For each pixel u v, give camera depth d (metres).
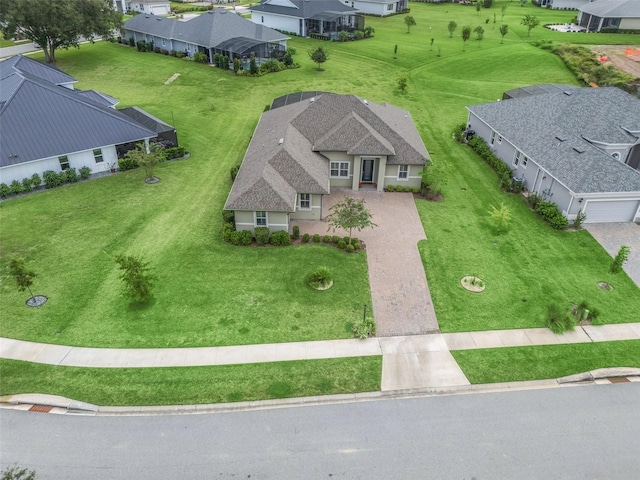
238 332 22.42
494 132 40.50
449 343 22.17
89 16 65.88
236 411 18.70
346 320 23.34
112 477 16.22
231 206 27.92
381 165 34.31
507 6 111.44
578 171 31.47
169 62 67.25
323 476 16.38
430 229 30.94
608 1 85.50
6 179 33.22
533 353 21.69
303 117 37.53
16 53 70.50
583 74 61.41
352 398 19.39
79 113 36.25
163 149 38.97
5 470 16.25
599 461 17.08
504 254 28.55
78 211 31.88
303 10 81.06
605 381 20.47
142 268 25.75
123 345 21.50
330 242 29.33
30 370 20.12
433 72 64.44
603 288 25.83
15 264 22.47
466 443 17.64
